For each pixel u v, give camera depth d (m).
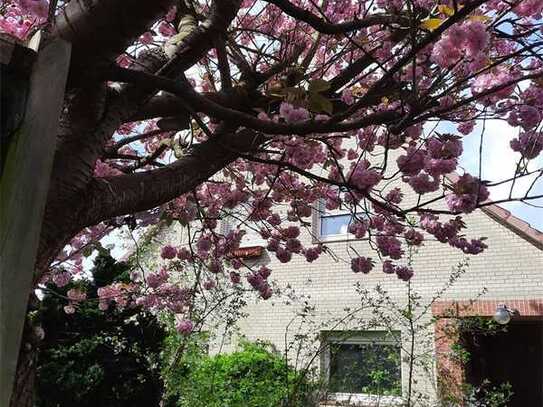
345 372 7.28
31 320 2.01
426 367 6.71
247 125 2.52
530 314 7.67
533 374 8.69
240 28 4.07
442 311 7.71
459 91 3.03
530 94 3.03
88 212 2.26
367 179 3.25
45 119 1.48
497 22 2.82
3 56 1.53
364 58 3.65
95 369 6.02
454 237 4.31
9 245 1.37
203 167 2.98
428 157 3.25
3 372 1.28
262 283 5.96
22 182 1.44
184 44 2.68
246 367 7.47
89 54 2.02
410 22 2.62
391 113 2.71
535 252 7.91
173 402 6.48
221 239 5.58
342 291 9.03
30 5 2.60
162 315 6.90
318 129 2.59
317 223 9.30
